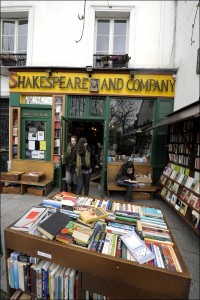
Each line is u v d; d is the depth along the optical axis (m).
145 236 1.66
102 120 5.65
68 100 5.53
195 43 4.01
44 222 1.62
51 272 1.52
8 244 1.65
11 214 3.70
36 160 5.63
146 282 1.27
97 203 2.29
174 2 5.27
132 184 4.62
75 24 5.54
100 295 1.46
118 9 5.44
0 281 2.03
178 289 1.22
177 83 5.06
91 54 5.57
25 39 5.99
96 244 1.51
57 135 5.69
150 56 5.44
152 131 5.44
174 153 4.61
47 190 4.98
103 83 5.36
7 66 5.56
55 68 5.37
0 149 6.23
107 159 5.42
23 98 5.76
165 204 4.55
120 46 5.85
